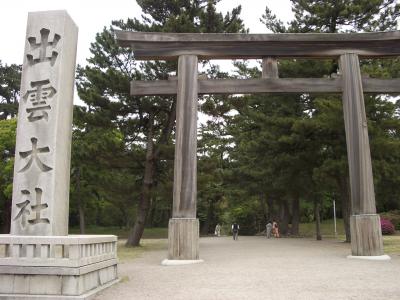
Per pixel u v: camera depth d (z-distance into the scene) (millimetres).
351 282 9227
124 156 22406
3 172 33031
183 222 14375
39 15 9820
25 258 7391
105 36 23250
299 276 10172
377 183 25203
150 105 22281
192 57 15781
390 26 23453
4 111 46938
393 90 15828
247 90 15703
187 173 14820
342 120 20516
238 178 36906
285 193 34969
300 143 22938
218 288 8633
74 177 35656
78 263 7363
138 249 21312
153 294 8062
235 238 33031
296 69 23266
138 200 24641
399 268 11602
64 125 9586
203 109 22062
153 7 23016
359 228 14594
